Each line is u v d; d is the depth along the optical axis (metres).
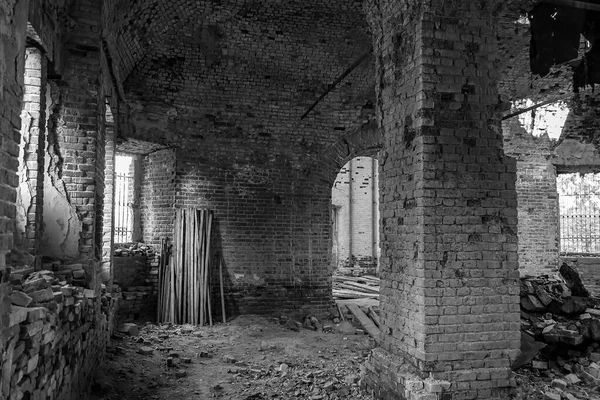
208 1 9.08
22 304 3.53
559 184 15.05
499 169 5.61
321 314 11.45
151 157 11.12
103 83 6.87
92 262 6.16
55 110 6.09
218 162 10.87
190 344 8.73
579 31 5.40
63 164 6.11
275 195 11.30
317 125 11.58
